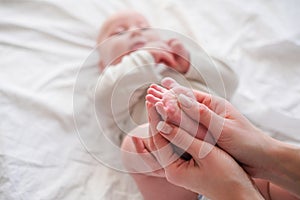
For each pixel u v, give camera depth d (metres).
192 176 0.36
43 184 0.47
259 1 0.61
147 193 0.45
